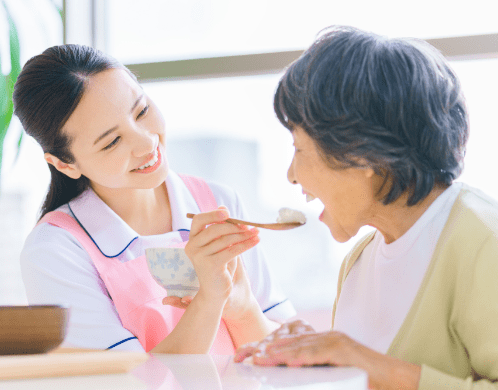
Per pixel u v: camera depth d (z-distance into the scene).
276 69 2.08
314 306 4.61
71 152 1.44
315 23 2.05
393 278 1.01
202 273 1.20
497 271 0.84
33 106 1.42
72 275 1.41
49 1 2.47
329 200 0.98
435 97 0.92
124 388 0.62
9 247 2.44
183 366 0.82
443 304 0.92
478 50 1.81
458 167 0.98
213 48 2.20
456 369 0.91
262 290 1.64
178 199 1.65
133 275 1.49
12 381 0.65
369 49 0.92
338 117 0.89
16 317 0.75
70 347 1.34
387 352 0.96
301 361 0.80
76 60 1.42
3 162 2.19
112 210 1.57
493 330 0.83
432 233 0.96
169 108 2.02
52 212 1.58
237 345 1.52
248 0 2.28
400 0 1.93
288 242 4.92
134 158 1.42
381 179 0.95
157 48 2.28
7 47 2.18
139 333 1.45
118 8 2.57
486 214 0.92
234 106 3.57
